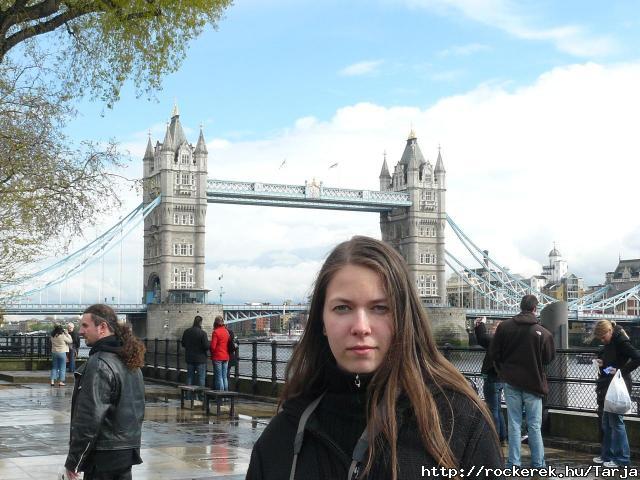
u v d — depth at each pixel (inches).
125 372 247.9
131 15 611.2
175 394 878.4
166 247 5900.6
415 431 94.0
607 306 4633.4
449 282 7805.1
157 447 484.7
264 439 103.3
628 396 405.1
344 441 97.4
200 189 5994.1
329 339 99.3
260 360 845.8
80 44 643.5
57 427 579.2
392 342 97.3
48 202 658.8
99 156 675.4
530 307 417.7
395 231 6953.7
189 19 618.5
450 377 98.0
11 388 952.9
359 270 98.6
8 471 402.3
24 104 649.6
